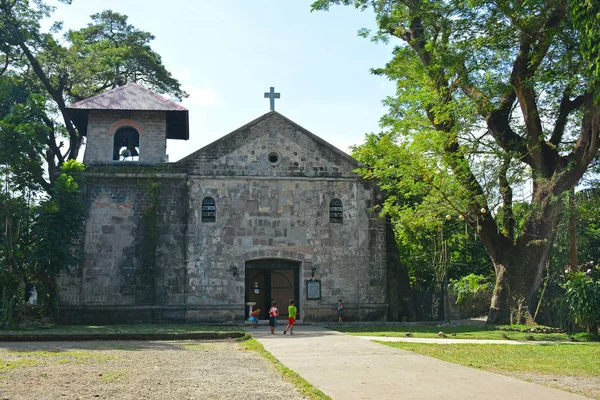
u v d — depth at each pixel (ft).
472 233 135.54
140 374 41.86
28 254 93.15
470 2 78.07
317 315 100.89
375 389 35.96
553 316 89.35
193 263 99.25
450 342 68.80
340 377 40.40
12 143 92.32
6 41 109.70
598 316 76.95
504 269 91.76
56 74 123.13
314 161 105.09
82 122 108.88
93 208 99.04
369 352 55.67
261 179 103.14
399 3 93.25
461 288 123.03
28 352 55.67
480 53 83.92
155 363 48.32
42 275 96.07
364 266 103.40
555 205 87.04
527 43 81.66
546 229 88.79
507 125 92.43
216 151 103.04
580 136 86.22
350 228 104.17
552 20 78.23
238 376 41.16
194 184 101.65
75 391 34.96
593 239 123.24
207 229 100.48
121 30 150.10
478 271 145.48
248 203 102.27
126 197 99.96
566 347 64.18
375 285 103.24
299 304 102.94
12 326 85.66
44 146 100.99
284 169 104.06
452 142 90.02
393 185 99.04
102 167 100.27
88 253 97.76
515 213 90.27
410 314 107.55
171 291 97.96
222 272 99.66
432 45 85.97
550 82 79.82
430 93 88.22
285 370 43.47
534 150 87.92
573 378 42.39
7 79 110.22
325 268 102.47
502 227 95.76
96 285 96.89
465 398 33.50
